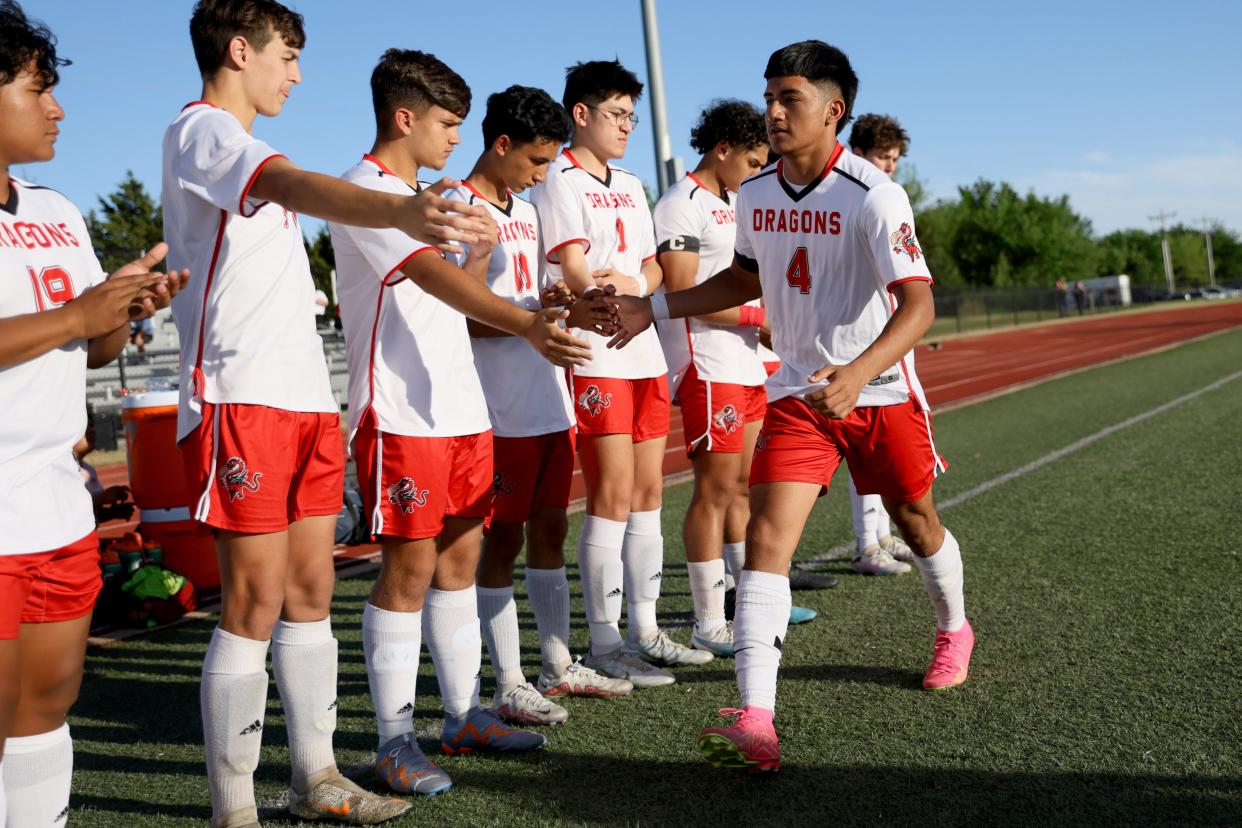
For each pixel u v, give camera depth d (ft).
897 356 8.87
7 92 6.18
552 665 11.80
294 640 8.66
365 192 6.97
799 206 9.78
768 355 15.74
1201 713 9.71
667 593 16.88
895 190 9.42
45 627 6.50
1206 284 342.03
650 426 12.81
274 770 10.08
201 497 7.95
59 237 6.77
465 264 9.47
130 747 10.77
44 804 6.77
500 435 10.90
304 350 8.45
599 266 12.90
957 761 9.02
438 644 10.12
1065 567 15.74
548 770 9.54
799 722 10.25
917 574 16.61
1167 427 31.68
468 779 9.44
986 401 46.85
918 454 10.14
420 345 9.39
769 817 8.18
